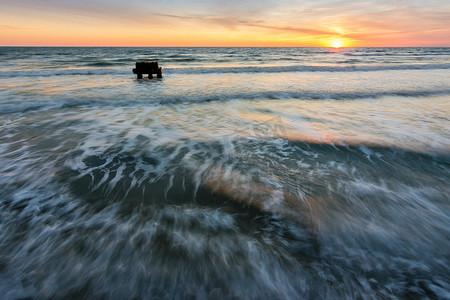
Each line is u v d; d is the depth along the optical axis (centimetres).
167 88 925
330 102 714
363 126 496
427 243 199
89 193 260
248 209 236
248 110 620
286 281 165
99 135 436
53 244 189
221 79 1191
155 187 274
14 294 153
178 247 188
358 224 218
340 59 3262
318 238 201
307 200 251
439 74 1395
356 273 171
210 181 287
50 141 405
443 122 519
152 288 159
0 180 277
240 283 163
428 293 158
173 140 416
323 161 345
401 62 2564
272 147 392
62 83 1020
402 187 281
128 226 210
